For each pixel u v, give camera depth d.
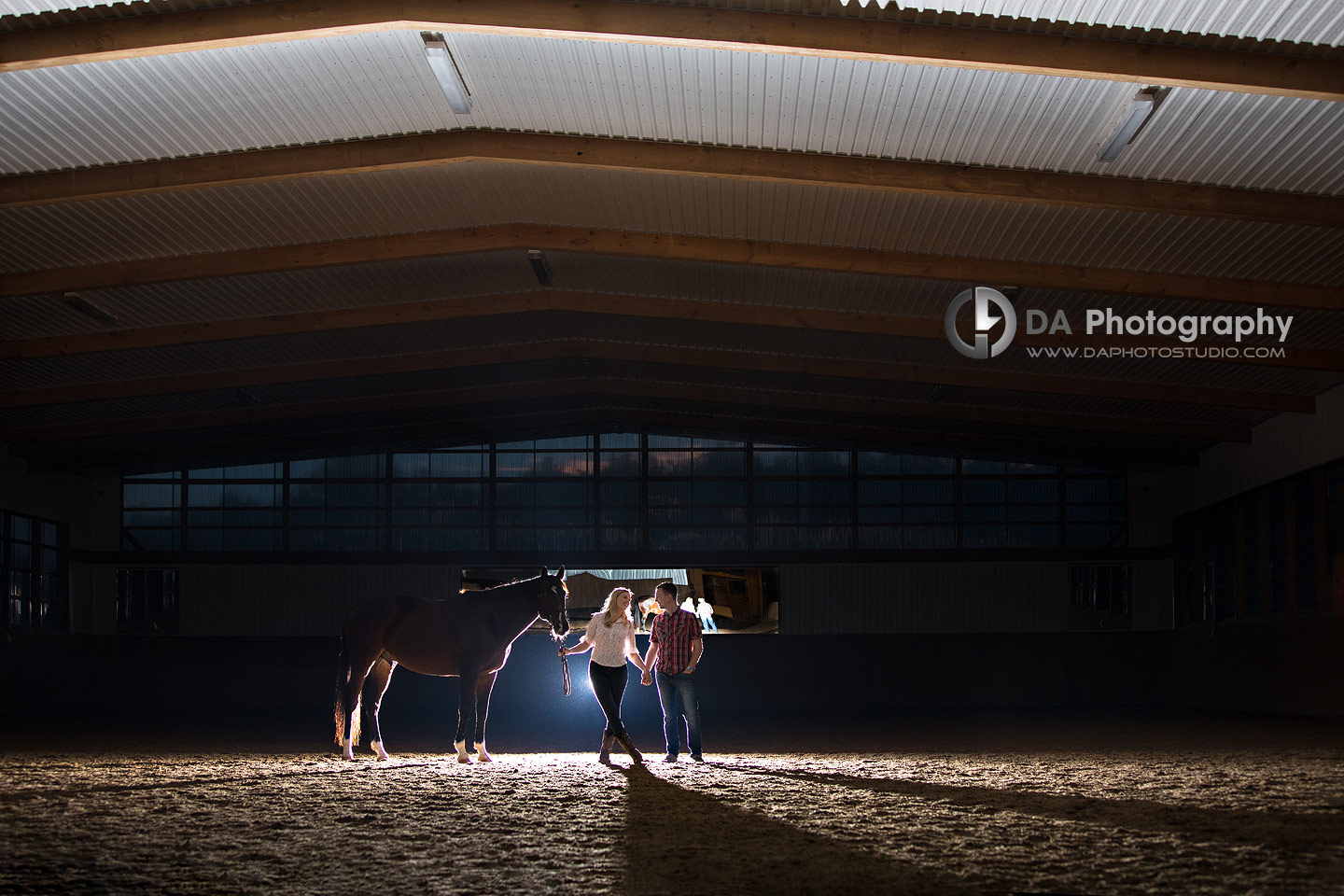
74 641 21.25
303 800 7.20
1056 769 9.23
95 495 22.22
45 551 20.80
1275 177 9.52
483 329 15.95
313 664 21.59
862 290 13.38
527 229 12.30
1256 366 14.34
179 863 5.16
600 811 6.73
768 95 8.95
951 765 9.67
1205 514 19.98
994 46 7.68
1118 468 21.75
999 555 21.78
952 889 4.65
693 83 8.87
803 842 5.69
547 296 14.58
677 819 6.44
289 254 12.28
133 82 8.70
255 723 16.77
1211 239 10.83
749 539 21.95
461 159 10.03
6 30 7.84
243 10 7.73
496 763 9.94
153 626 21.89
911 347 15.42
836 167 9.88
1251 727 14.30
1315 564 15.92
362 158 10.04
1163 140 9.12
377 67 8.76
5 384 16.48
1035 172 9.85
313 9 7.71
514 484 22.14
